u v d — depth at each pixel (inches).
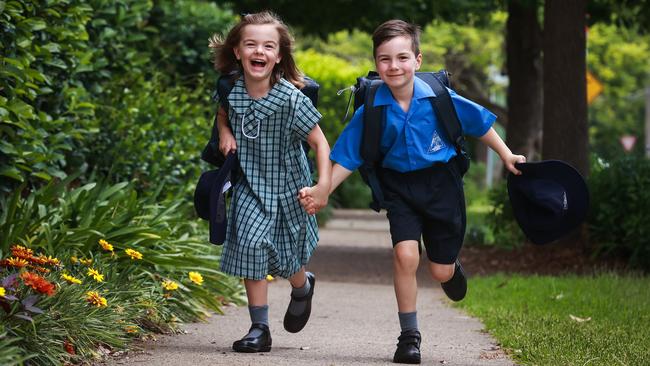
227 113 313.7
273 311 438.0
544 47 695.1
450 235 310.2
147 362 278.5
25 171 387.5
